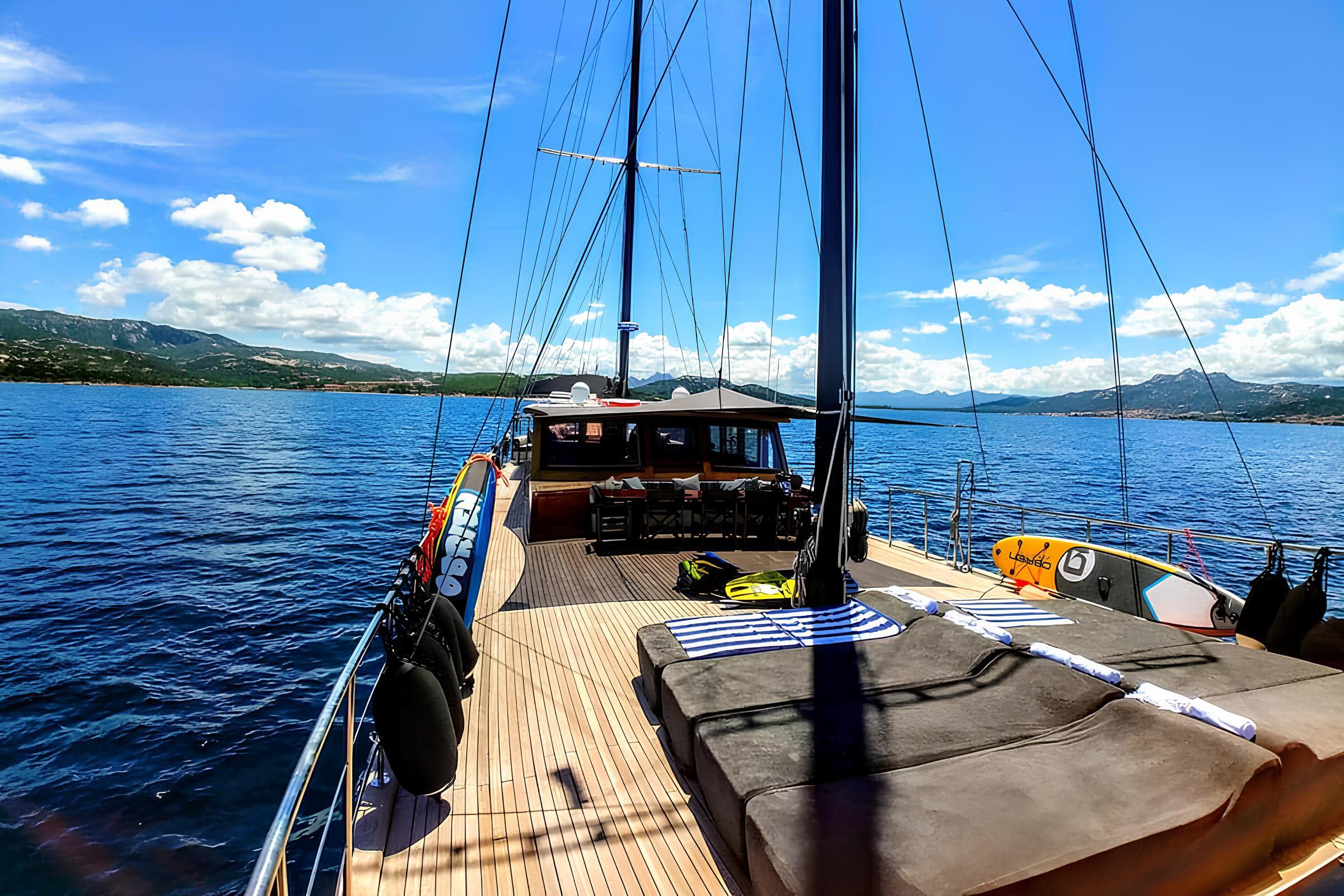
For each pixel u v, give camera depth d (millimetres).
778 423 12242
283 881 2283
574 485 10930
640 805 3732
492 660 5785
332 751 8820
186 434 65750
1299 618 5625
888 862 2494
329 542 21219
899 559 10227
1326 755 3363
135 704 10055
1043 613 5613
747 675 4301
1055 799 2877
